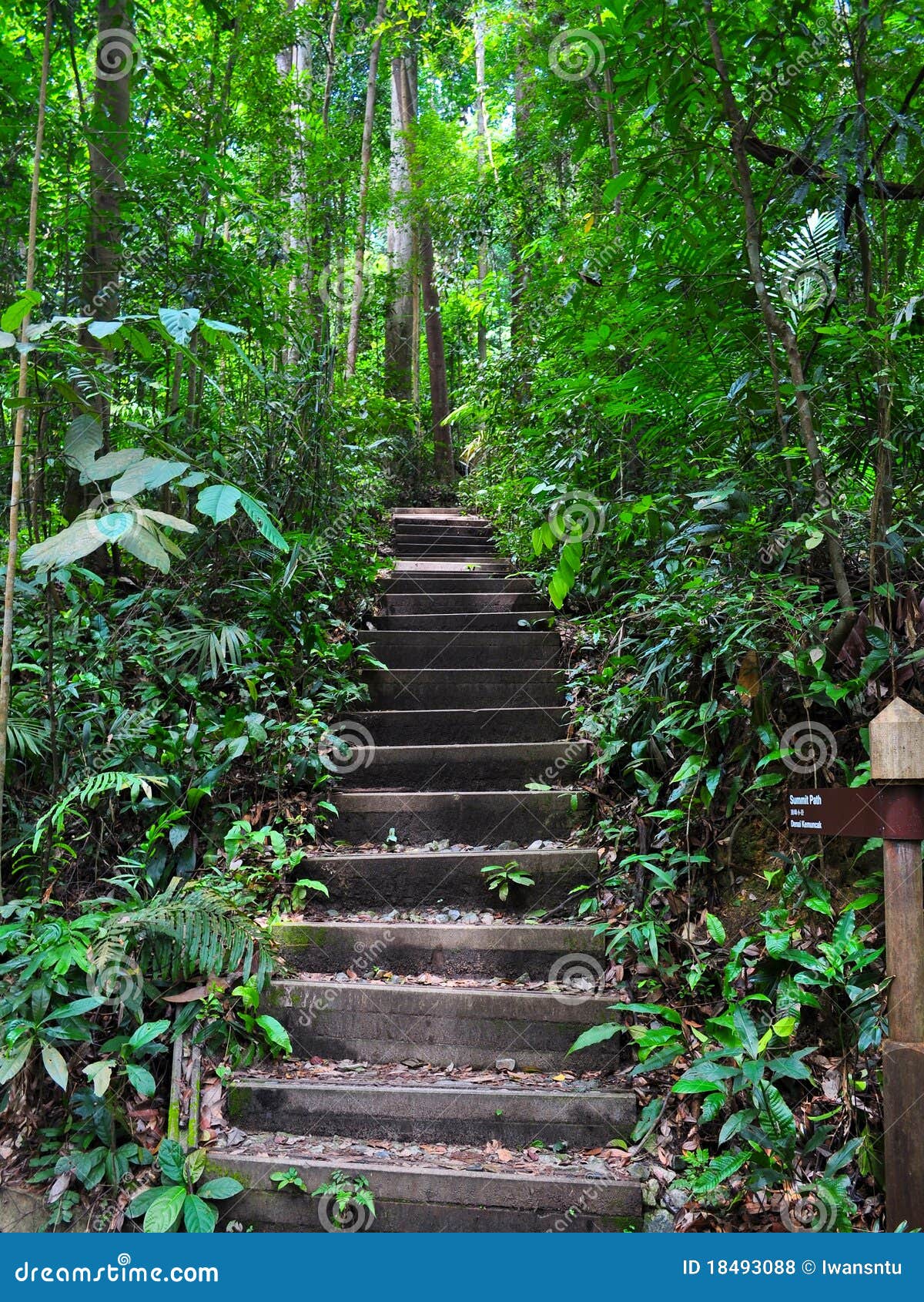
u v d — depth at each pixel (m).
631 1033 2.24
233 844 2.79
